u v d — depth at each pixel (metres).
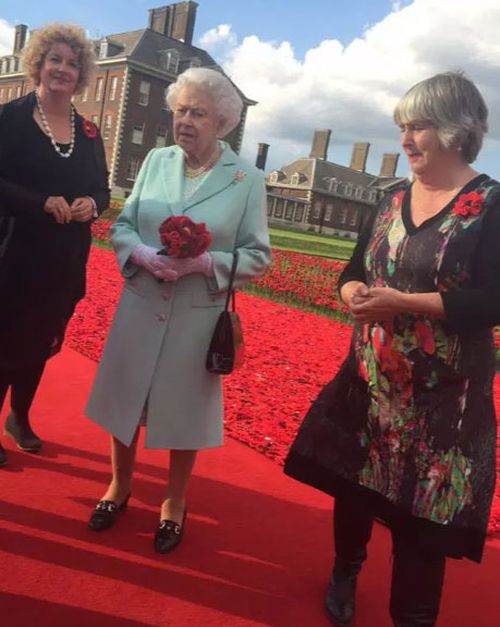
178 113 2.54
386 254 2.06
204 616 2.31
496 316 1.82
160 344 2.59
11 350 3.03
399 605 2.04
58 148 2.90
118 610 2.27
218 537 2.89
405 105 1.94
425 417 1.96
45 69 2.80
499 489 3.85
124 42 53.25
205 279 2.59
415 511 1.96
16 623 2.12
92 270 11.62
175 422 2.63
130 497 3.15
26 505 2.91
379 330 2.04
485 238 1.86
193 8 55.19
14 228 2.88
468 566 2.93
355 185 80.06
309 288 11.86
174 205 2.57
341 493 2.23
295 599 2.50
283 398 5.14
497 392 6.75
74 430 3.87
